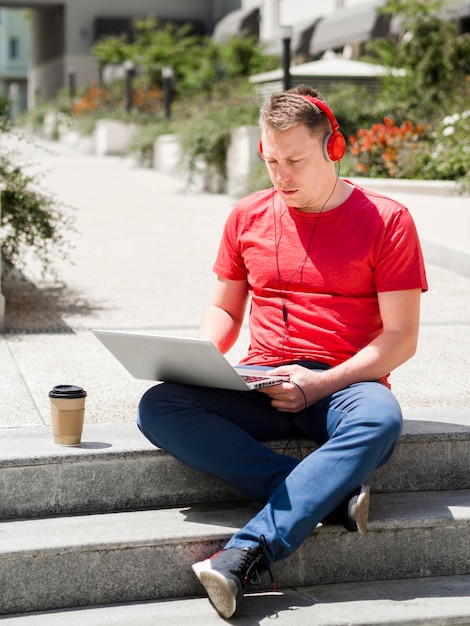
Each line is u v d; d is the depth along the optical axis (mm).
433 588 3805
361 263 3928
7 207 7324
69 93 39312
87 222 12625
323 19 28891
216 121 17281
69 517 3869
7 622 3486
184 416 3809
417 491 4211
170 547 3691
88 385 5203
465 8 20562
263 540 3535
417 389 5223
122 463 3945
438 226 9930
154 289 8266
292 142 3814
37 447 3967
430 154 11938
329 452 3617
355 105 16438
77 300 7742
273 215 4078
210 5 46219
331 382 3812
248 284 4258
